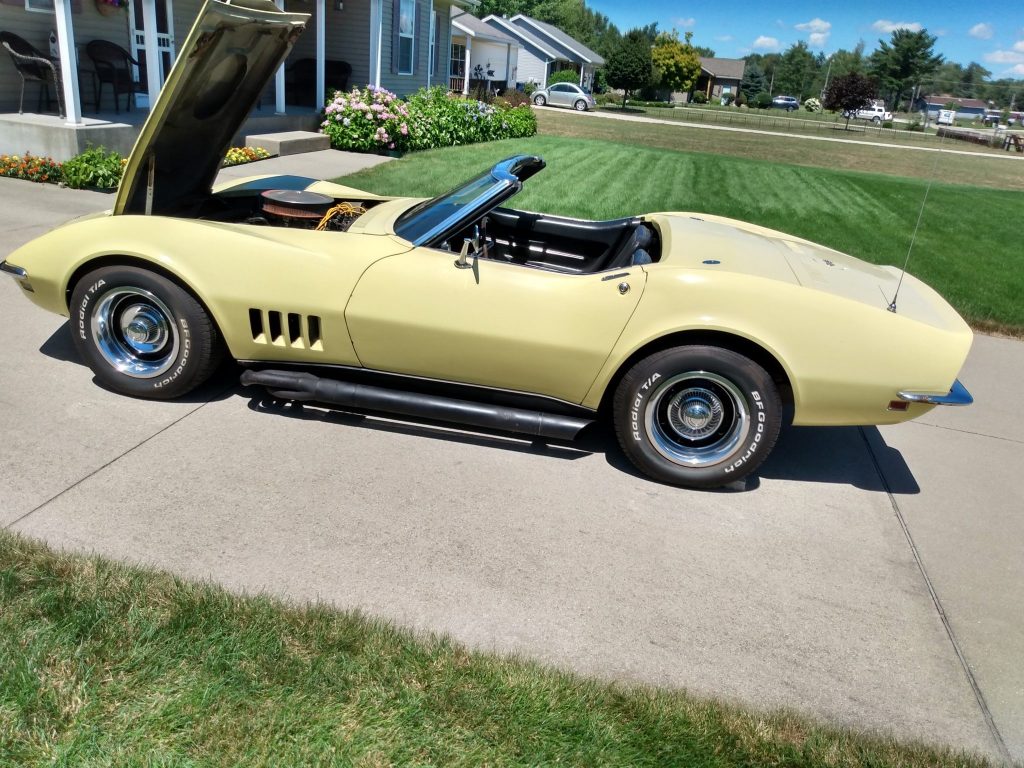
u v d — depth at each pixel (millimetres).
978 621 3090
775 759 2297
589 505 3625
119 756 2043
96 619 2475
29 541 2842
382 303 3715
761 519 3682
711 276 3564
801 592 3160
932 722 2547
